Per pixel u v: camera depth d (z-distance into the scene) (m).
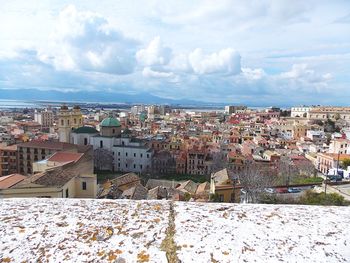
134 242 2.97
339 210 3.91
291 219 3.55
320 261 2.74
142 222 3.38
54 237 3.03
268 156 71.88
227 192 32.84
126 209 3.78
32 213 3.58
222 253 2.82
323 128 118.50
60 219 3.42
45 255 2.74
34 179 27.17
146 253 2.79
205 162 77.81
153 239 3.02
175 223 3.38
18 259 2.68
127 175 46.47
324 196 25.27
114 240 3.00
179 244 2.94
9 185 26.69
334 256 2.82
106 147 87.19
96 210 3.71
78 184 30.30
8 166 71.69
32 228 3.19
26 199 4.18
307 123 128.00
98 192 39.66
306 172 55.03
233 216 3.61
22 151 71.00
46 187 26.27
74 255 2.75
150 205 3.94
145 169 83.44
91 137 88.25
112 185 42.00
